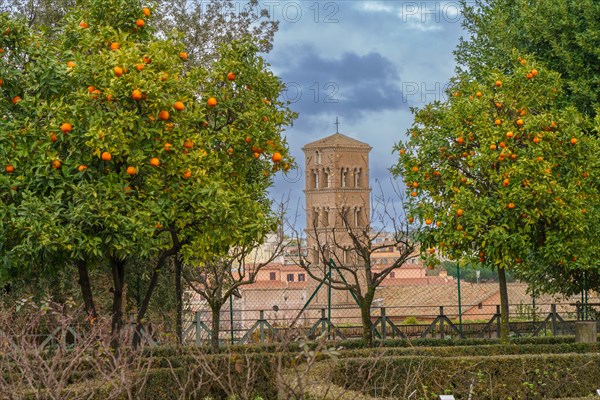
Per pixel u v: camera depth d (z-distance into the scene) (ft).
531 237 72.33
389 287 171.01
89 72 50.49
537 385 56.95
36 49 52.13
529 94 71.36
